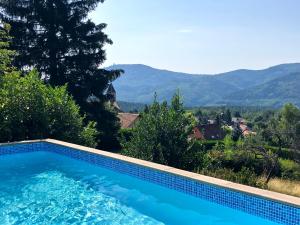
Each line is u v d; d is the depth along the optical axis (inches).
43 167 392.8
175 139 457.7
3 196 302.5
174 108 481.7
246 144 823.7
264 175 736.3
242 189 239.3
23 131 474.6
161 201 286.8
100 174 359.3
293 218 211.9
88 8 1048.2
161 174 295.1
